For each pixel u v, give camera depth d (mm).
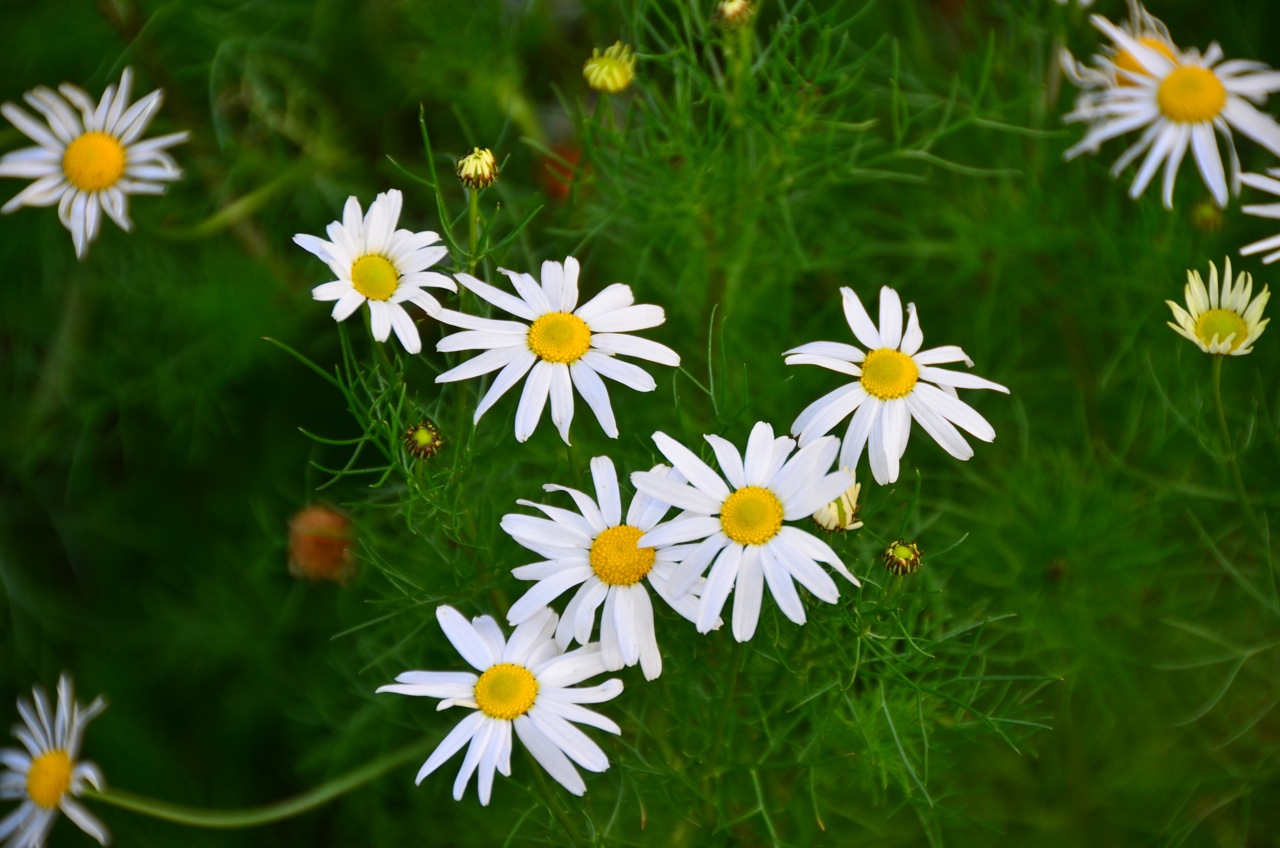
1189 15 654
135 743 648
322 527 588
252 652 648
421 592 544
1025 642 590
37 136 578
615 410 612
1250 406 622
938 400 488
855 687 557
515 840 597
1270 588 546
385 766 559
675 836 562
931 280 646
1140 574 597
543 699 480
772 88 575
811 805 565
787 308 618
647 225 602
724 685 500
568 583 480
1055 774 606
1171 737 606
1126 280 626
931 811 551
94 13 658
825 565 510
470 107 660
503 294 498
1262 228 636
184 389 657
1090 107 575
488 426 569
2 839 544
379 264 501
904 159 663
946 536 606
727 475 475
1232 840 601
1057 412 641
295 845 643
